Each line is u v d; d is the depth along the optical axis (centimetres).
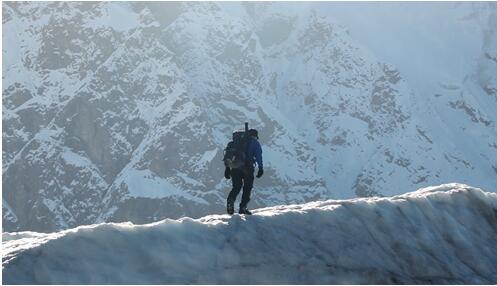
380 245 4316
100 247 3584
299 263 3934
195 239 3831
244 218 4116
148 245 3681
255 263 3831
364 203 4547
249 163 4278
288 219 4206
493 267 4638
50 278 3366
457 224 4825
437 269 4359
